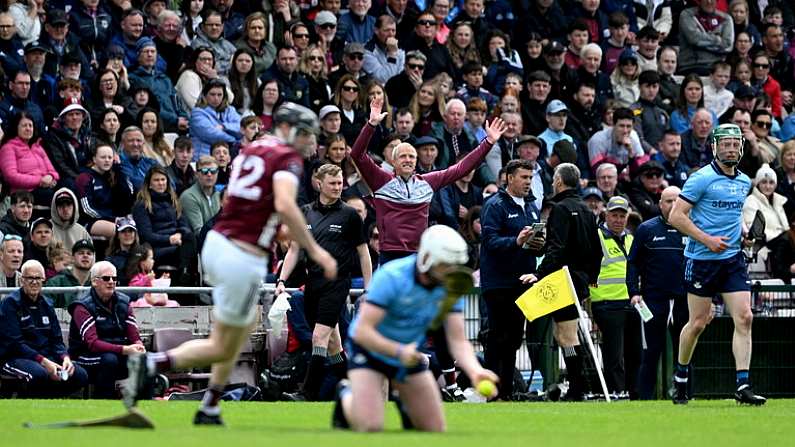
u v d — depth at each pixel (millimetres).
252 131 66125
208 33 71312
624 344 57000
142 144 63344
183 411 38156
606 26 84750
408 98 72688
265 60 72125
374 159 65812
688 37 87312
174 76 70250
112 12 70375
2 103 61500
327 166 48906
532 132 75625
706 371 60031
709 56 87375
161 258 59844
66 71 65312
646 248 54062
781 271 68938
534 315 50812
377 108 49562
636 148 75125
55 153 61719
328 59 75062
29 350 49938
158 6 71688
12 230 57594
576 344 52562
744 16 89625
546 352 57094
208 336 54969
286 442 27359
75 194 60688
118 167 61906
